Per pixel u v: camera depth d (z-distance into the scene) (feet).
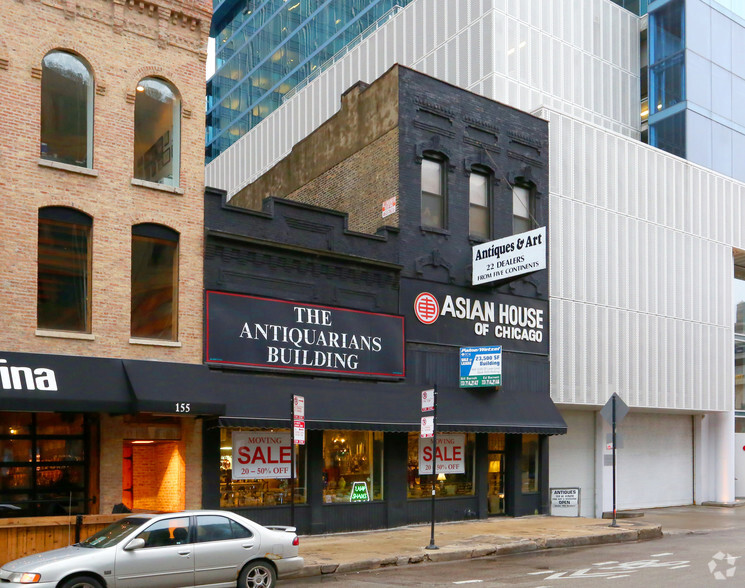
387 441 65.98
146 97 56.39
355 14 226.58
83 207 51.98
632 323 88.38
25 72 50.57
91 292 51.90
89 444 52.44
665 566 46.91
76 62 53.42
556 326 80.23
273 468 59.57
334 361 62.28
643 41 127.75
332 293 63.57
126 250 53.57
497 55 102.42
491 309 74.28
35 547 43.16
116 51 54.75
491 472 75.00
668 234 94.32
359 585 41.06
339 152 78.48
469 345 72.02
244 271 59.00
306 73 245.86
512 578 42.93
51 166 50.85
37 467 50.37
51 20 52.03
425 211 71.51
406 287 68.28
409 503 67.00
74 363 49.96
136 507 57.57
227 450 57.52
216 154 296.71
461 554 51.88
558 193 82.23
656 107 122.31
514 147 78.48
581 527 66.08
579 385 81.66
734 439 103.65
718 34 126.11
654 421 97.25
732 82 127.13
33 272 49.60
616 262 87.45
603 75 119.24
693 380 95.20
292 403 49.16
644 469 94.99
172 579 35.35
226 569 36.83
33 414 50.62
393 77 71.20
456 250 72.33
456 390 69.82
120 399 50.08
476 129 75.61
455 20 108.47
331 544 55.26
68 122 52.75
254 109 272.51
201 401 52.65
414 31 115.65
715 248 100.53
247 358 57.62
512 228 77.30
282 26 264.31
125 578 34.19
